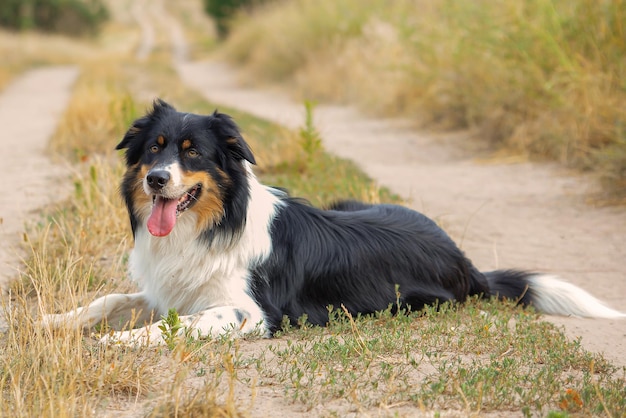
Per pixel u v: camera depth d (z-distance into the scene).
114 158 10.99
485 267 7.11
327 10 24.56
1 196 9.21
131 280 5.98
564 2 12.47
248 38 32.50
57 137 12.82
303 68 24.50
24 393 3.81
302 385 4.11
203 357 4.47
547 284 6.15
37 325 4.40
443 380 4.12
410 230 5.91
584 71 11.58
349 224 5.77
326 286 5.50
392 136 14.77
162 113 5.35
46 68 35.00
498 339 4.94
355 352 4.62
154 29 79.75
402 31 17.03
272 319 5.19
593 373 4.44
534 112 12.73
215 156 5.17
